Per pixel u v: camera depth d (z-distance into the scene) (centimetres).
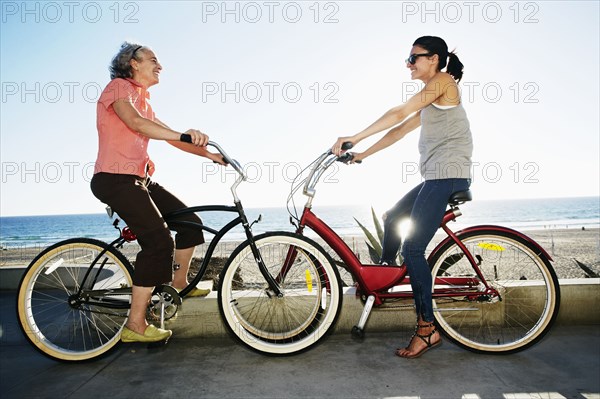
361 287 230
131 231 225
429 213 211
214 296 256
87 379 203
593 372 197
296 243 226
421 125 225
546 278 223
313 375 201
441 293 225
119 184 208
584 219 4578
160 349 239
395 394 180
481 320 254
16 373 212
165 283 222
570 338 239
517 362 211
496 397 175
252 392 185
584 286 257
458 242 227
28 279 227
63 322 295
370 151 252
